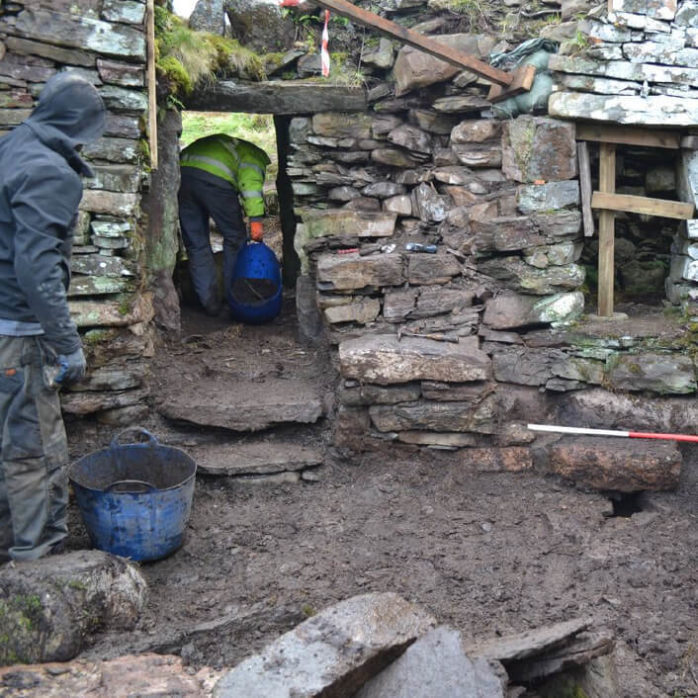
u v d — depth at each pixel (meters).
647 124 4.97
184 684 2.84
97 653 3.08
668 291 5.48
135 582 3.46
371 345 4.91
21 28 4.37
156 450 4.27
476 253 5.19
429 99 5.68
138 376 4.87
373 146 5.78
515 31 5.53
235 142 6.27
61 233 3.26
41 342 3.38
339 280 5.18
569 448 4.74
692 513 4.52
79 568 3.25
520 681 3.00
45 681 2.82
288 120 6.61
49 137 3.30
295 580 3.87
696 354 4.93
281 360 5.67
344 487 4.82
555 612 3.67
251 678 2.60
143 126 4.76
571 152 5.04
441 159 5.67
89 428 4.85
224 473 4.72
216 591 3.78
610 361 5.00
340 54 5.86
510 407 5.02
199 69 5.40
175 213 5.53
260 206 6.24
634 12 4.87
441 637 2.76
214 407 4.93
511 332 5.16
